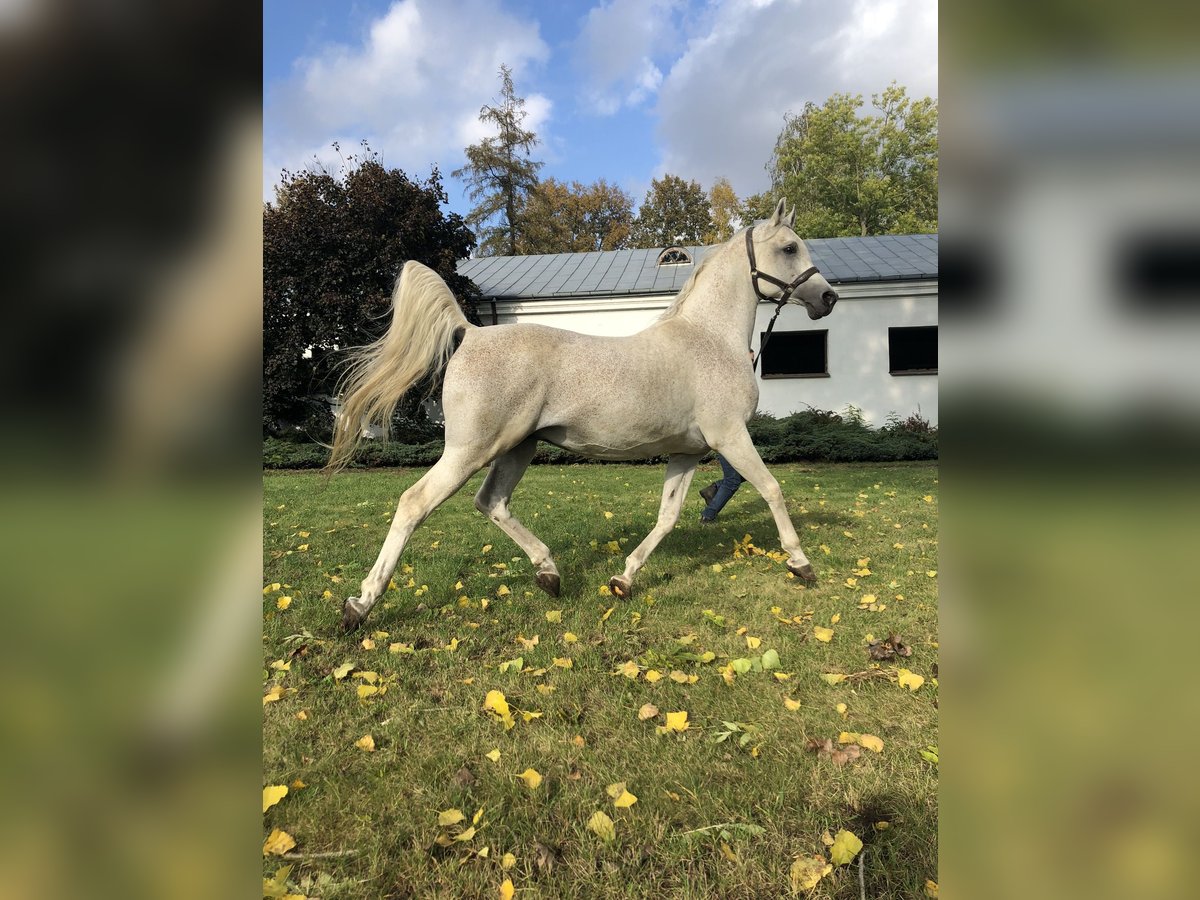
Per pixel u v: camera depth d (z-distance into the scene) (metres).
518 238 31.38
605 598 3.67
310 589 3.93
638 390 3.34
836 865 1.60
